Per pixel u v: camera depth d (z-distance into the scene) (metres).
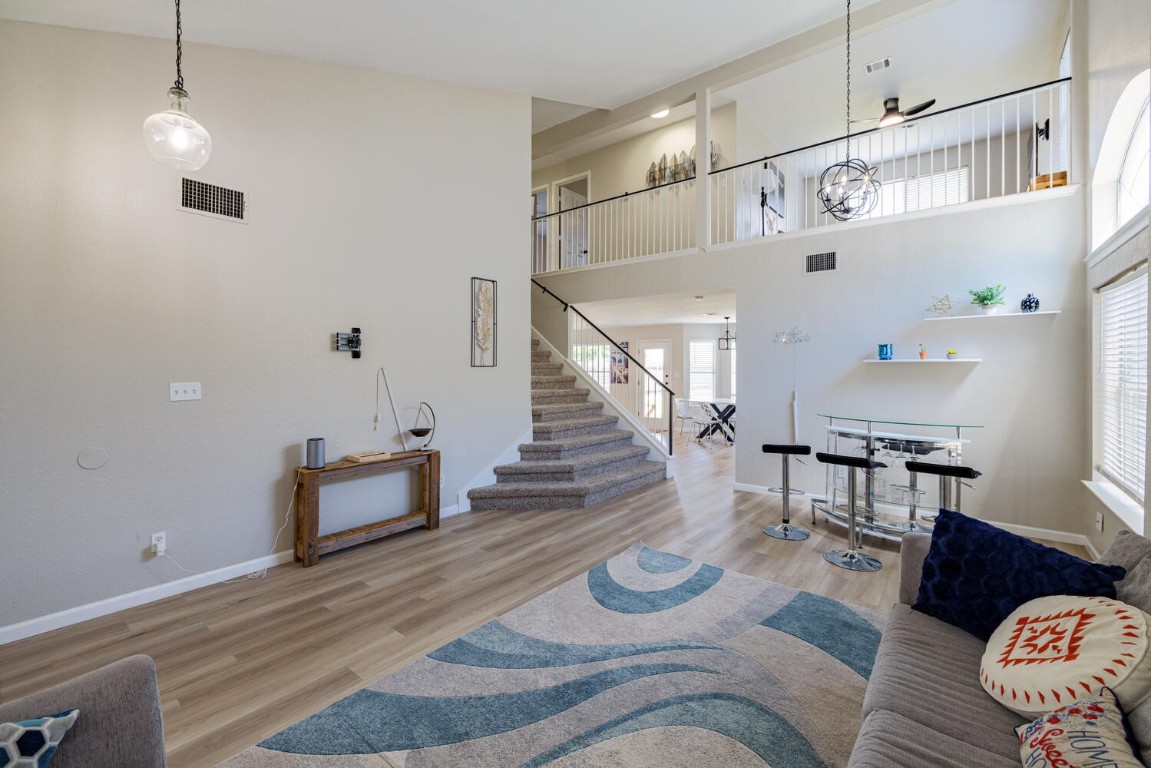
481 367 4.91
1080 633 1.38
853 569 3.41
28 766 0.99
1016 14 4.71
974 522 1.92
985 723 1.36
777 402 5.20
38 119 2.62
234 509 3.31
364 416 4.00
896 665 1.62
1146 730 1.12
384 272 4.12
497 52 4.07
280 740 1.87
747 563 3.52
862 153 7.55
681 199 7.46
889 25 4.34
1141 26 2.50
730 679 2.21
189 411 3.12
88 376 2.77
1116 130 3.12
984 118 6.29
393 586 3.17
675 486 5.73
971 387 4.20
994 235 4.10
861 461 3.50
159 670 2.30
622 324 11.23
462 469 4.75
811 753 1.78
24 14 2.56
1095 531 3.47
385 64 3.97
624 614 2.79
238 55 3.32
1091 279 3.59
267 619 2.76
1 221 2.52
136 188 2.91
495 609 2.87
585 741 1.85
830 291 4.86
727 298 6.49
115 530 2.86
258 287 3.41
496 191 5.02
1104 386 3.52
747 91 6.29
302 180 3.63
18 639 2.56
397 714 2.00
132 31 2.88
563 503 4.87
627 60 4.68
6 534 2.54
